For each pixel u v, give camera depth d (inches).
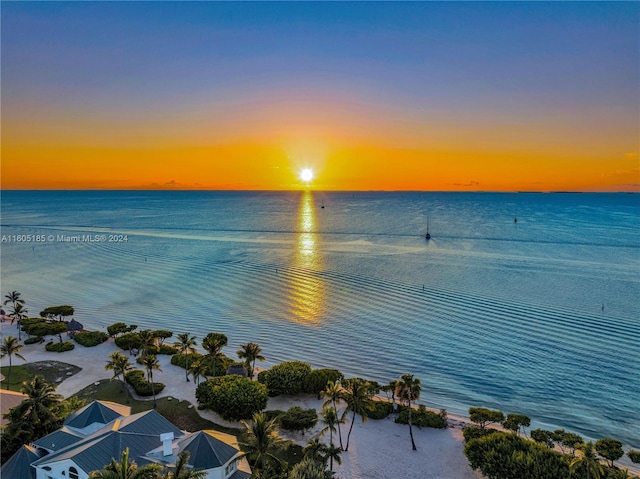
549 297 4119.1
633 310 3710.6
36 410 1814.7
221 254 6673.2
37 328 3198.8
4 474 1560.0
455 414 2220.7
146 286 4790.8
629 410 2234.3
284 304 4079.7
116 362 2303.2
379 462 1813.5
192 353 2827.3
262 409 2068.2
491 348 2992.1
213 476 1513.3
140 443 1609.3
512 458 1561.3
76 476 1472.7
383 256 6368.1
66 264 6023.6
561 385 2491.4
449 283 4692.4
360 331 3353.8
